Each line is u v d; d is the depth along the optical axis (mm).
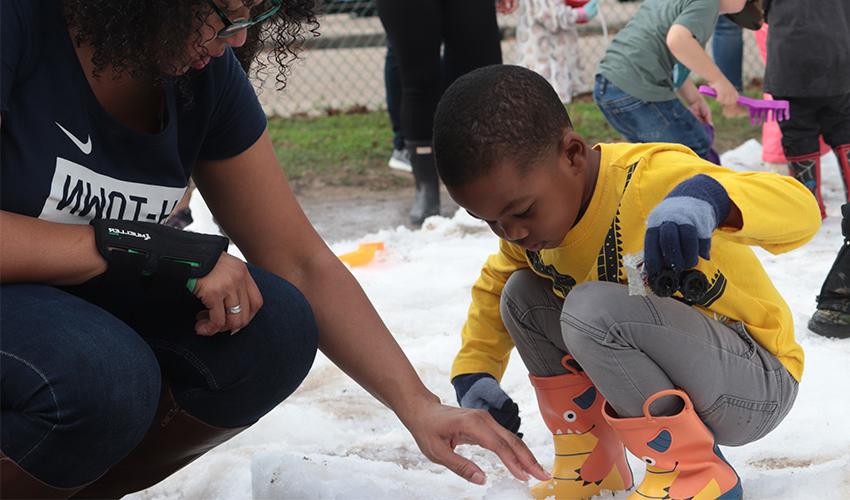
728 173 1964
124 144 1942
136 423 1801
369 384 2223
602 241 2029
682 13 4527
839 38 4344
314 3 2092
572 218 2016
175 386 2055
